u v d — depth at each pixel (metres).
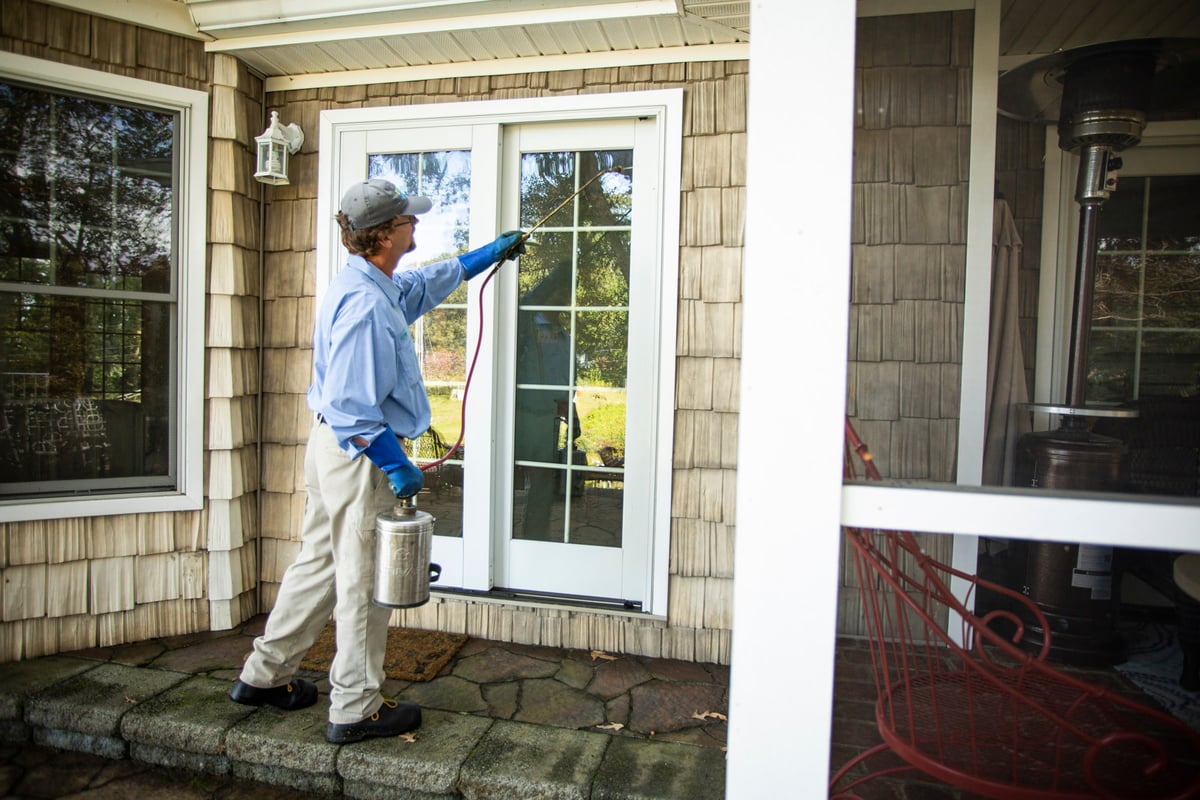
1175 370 2.70
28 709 2.10
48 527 2.44
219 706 2.07
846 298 1.27
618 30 2.36
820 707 1.30
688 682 2.33
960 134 1.85
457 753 1.86
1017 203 2.52
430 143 2.70
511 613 2.62
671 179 2.49
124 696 2.13
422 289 2.06
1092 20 2.07
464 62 2.64
